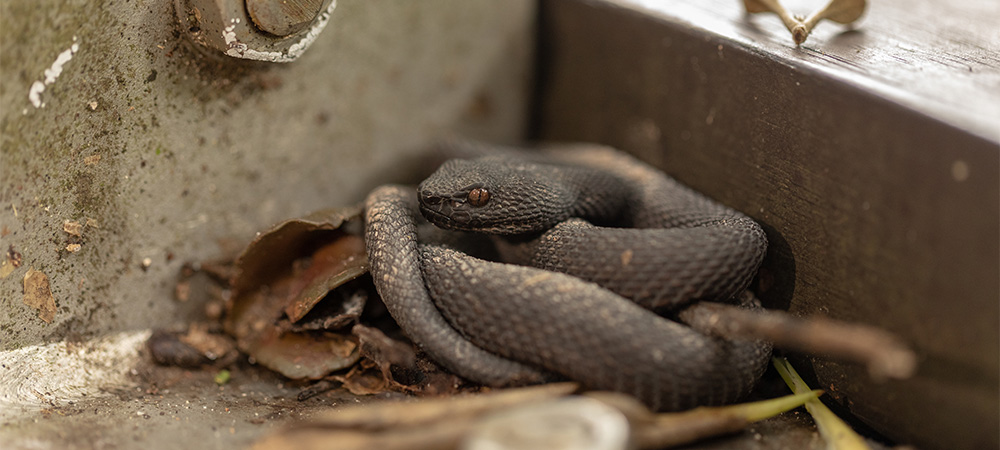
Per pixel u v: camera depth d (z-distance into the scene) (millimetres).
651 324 468
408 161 570
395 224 495
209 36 490
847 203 477
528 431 437
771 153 496
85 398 489
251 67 514
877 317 474
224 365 510
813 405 478
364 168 559
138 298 511
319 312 500
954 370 460
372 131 557
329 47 534
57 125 485
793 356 494
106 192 497
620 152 555
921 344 466
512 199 497
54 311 494
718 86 511
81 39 482
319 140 542
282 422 480
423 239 503
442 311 483
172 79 500
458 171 502
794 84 486
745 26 517
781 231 496
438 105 572
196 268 521
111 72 489
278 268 511
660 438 456
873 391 476
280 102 527
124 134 496
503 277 477
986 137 450
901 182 465
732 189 512
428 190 494
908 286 467
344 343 500
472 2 566
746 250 483
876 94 468
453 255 490
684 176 531
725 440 470
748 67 500
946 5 545
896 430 473
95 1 482
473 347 476
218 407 489
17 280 486
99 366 501
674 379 464
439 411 452
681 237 481
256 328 512
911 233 465
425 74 564
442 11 561
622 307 470
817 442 473
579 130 575
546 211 499
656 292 476
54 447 464
